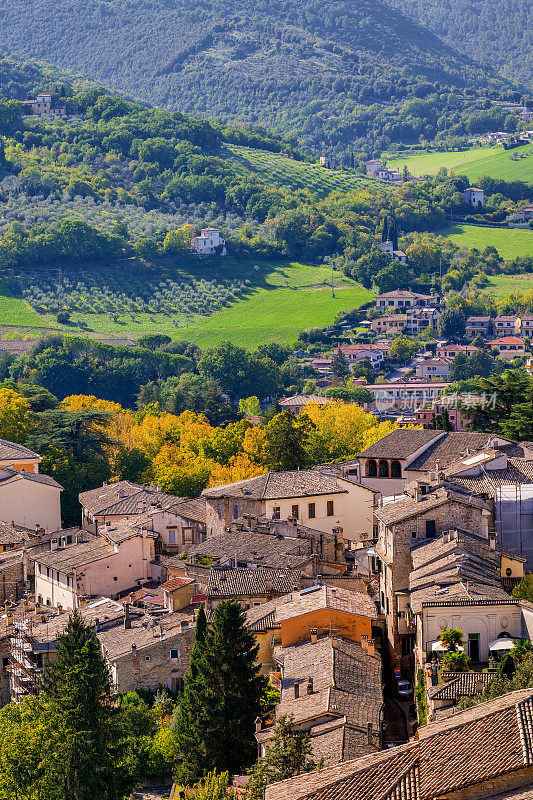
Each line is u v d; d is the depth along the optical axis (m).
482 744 85.38
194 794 115.00
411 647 142.25
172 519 199.75
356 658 137.25
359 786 86.12
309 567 169.50
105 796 122.50
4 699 169.12
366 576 166.38
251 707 128.50
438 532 151.62
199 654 135.88
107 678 133.12
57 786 122.00
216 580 164.88
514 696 92.00
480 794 82.62
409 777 85.06
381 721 122.00
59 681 130.25
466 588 133.12
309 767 106.81
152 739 137.12
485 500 159.38
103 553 185.12
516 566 146.25
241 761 127.19
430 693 118.31
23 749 123.06
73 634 134.00
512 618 127.94
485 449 183.62
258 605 156.00
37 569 192.50
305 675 132.50
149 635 154.38
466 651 127.94
